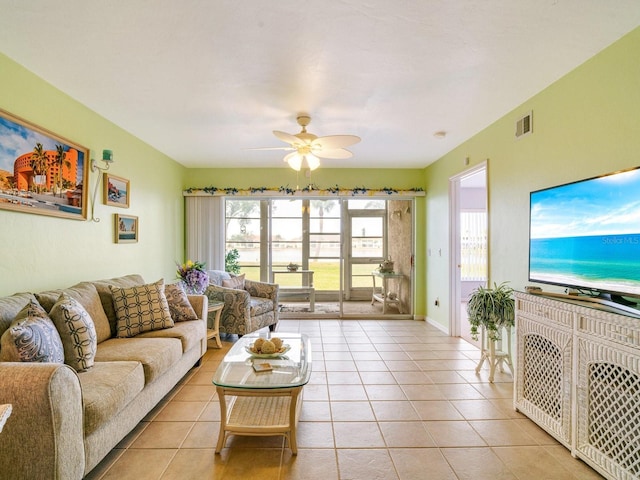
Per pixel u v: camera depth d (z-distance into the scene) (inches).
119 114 129.8
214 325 160.6
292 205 232.1
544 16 73.6
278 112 128.2
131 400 80.2
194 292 158.9
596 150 89.4
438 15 73.0
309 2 68.8
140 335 112.2
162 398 103.3
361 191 220.5
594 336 74.4
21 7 70.0
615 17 74.0
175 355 104.3
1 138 87.1
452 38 81.5
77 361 78.9
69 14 72.4
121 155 144.9
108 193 134.0
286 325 204.7
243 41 82.7
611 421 70.9
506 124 130.3
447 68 96.0
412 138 160.7
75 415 61.7
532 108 114.8
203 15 72.9
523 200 120.2
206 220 217.5
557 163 103.5
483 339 130.6
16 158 91.6
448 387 116.7
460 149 169.8
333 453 80.8
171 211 198.2
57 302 83.0
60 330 79.4
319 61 92.0
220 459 78.5
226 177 220.2
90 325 85.4
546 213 101.0
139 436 87.4
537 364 93.9
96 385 72.9
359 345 163.8
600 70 88.0
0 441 56.4
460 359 144.6
